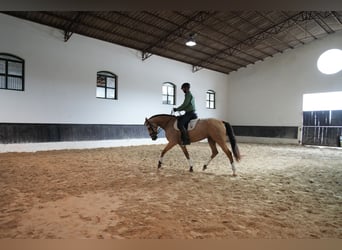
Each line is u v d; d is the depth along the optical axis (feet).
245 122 45.65
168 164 18.04
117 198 9.73
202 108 42.98
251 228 7.01
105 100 29.68
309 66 37.99
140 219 7.58
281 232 6.77
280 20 29.84
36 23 23.95
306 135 38.24
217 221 7.48
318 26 33.06
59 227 6.97
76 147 26.89
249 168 17.08
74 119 26.84
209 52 37.01
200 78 42.52
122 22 25.85
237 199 9.80
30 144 23.50
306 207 8.95
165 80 36.86
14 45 22.48
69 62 26.43
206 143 40.04
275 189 11.48
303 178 14.08
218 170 16.07
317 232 6.79
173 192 10.69
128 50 32.09
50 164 16.99
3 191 10.49
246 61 43.01
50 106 24.94
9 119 22.31
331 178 14.21
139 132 33.30
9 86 22.56
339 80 35.09
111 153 23.80
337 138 35.19
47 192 10.43
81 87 27.40
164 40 31.07
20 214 7.92
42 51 24.38
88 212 8.16
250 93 44.96
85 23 25.22
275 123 41.70
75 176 13.51
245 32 31.58
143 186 11.65
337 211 8.56
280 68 41.11
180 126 14.64
